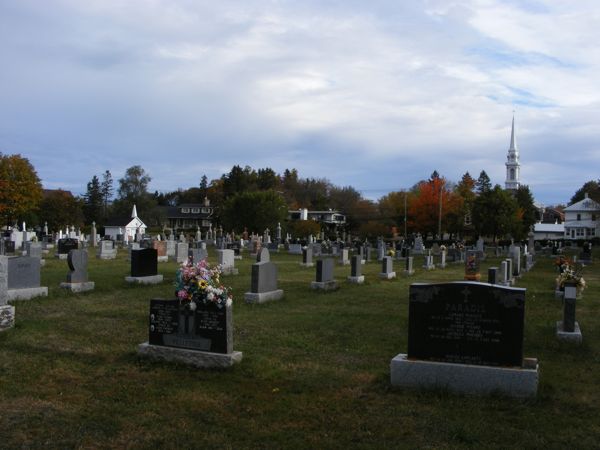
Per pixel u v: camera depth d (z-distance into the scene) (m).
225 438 6.36
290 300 17.48
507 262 23.64
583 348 11.07
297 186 146.12
